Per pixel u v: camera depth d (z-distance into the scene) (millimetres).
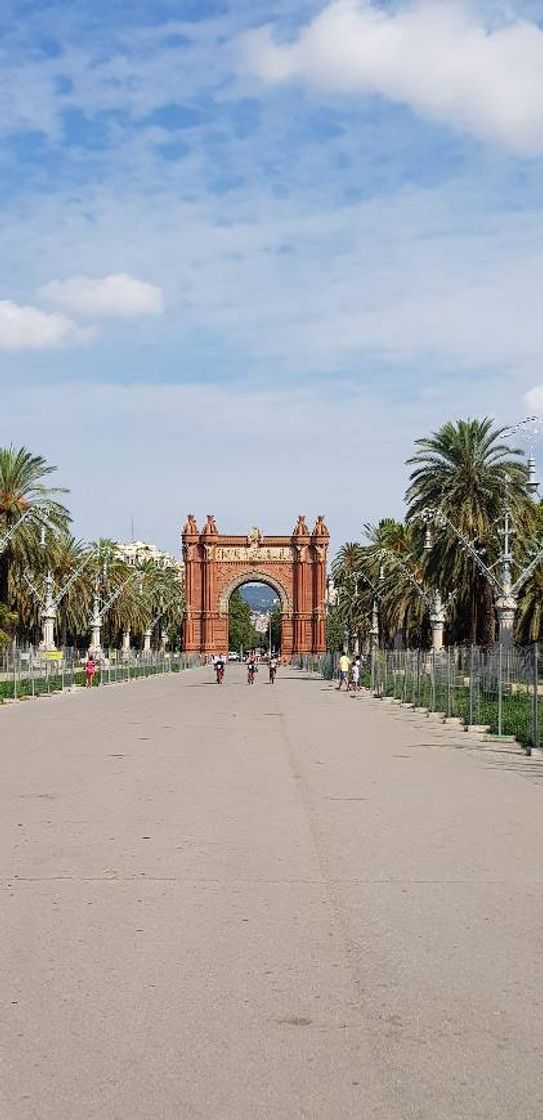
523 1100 5492
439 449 54594
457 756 24312
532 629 58188
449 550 53594
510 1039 6344
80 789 17578
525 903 9758
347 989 7258
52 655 67062
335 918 9164
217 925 8898
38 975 7516
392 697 53250
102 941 8391
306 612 151875
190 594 152000
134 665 99500
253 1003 6949
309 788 17984
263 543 153000
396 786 18406
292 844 12688
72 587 87688
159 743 26844
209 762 22156
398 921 9086
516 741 28547
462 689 45500
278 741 27750
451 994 7164
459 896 10023
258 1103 5430
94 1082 5676
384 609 84938
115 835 13164
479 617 61375
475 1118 5281
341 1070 5859
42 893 10016
